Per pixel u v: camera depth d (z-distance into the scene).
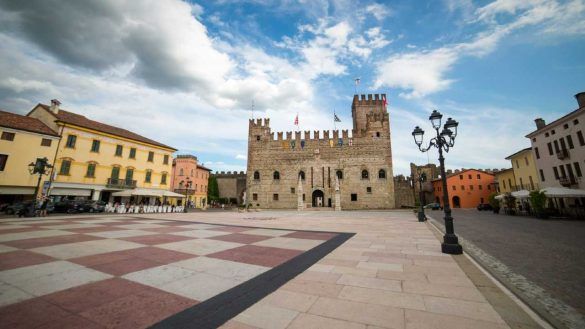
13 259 7.15
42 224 15.95
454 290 5.16
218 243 10.25
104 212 32.06
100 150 35.94
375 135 55.03
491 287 5.35
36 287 5.10
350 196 53.62
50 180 28.61
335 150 55.94
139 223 17.83
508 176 49.22
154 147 42.97
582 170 29.05
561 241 12.51
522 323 3.80
